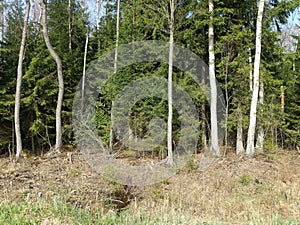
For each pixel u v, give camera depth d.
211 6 12.23
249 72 12.49
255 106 11.40
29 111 15.28
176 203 7.46
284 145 15.84
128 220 6.03
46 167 8.66
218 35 13.39
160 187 8.30
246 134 14.84
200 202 7.53
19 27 15.39
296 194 7.98
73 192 6.78
